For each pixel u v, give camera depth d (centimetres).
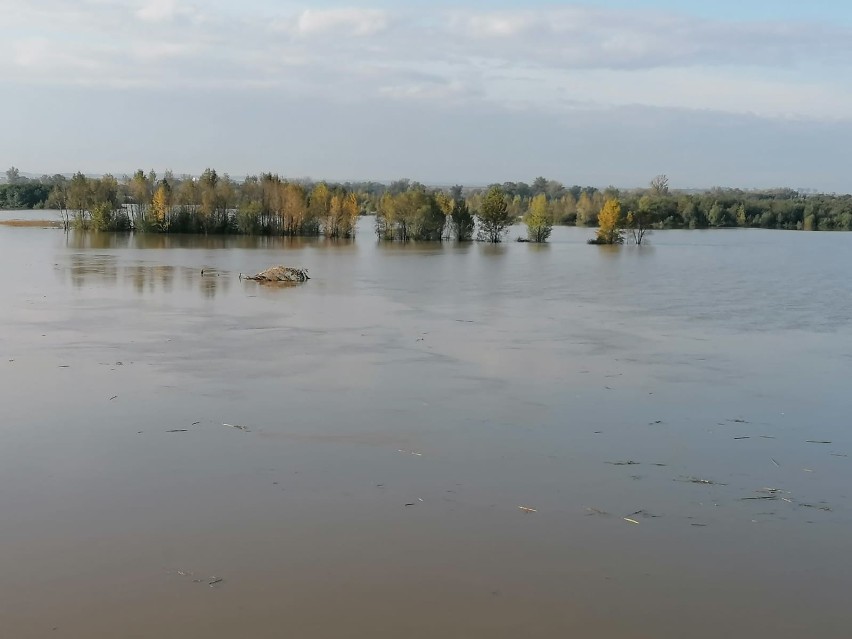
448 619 1238
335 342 3369
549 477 1844
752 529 1587
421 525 1568
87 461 1880
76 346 3148
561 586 1346
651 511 1662
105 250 8025
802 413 2439
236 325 3731
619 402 2517
